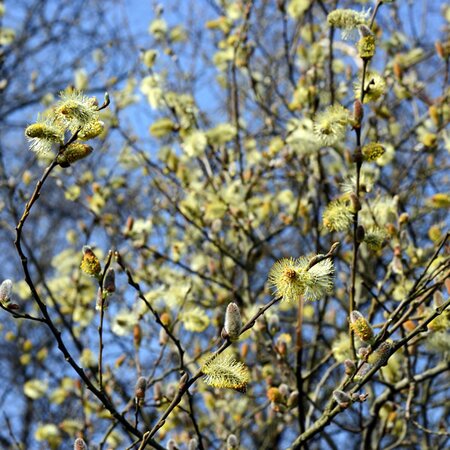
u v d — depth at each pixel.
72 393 5.11
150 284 5.26
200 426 4.80
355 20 3.17
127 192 6.88
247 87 6.76
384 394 3.90
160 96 5.08
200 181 5.82
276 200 5.54
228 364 2.50
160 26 6.08
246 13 5.34
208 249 5.55
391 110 5.38
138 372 3.75
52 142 2.45
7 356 8.16
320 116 3.06
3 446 7.60
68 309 5.30
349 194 3.09
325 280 2.54
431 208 5.04
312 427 3.09
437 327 3.08
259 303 5.43
